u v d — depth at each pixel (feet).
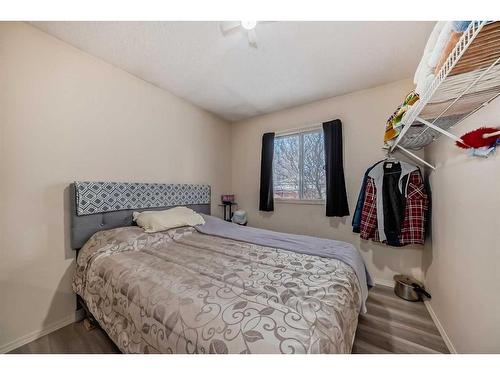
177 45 5.62
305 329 2.48
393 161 7.05
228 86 7.82
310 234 9.14
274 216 10.16
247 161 11.12
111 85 6.46
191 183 9.29
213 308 2.84
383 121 7.58
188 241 6.07
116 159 6.60
